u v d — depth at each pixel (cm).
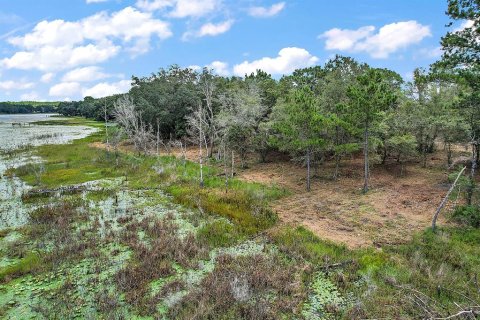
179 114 4272
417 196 1992
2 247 1390
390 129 2470
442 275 1125
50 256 1270
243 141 2962
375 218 1694
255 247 1409
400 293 1036
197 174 2608
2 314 959
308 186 2217
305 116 2127
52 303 1009
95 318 928
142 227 1581
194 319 908
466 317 853
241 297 1000
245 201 1933
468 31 1412
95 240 1420
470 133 1758
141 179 2530
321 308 997
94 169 2941
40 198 2081
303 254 1316
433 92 2422
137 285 1085
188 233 1521
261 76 4672
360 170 2667
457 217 1614
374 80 2011
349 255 1305
